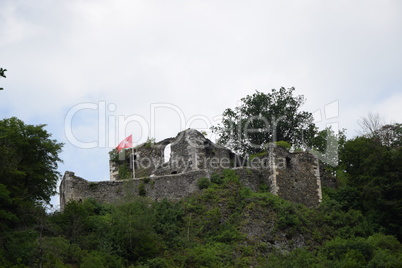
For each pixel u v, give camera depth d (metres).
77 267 51.38
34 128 60.78
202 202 62.28
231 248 57.34
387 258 55.88
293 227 60.62
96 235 55.72
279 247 58.81
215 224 60.16
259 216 60.94
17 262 49.09
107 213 60.81
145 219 56.31
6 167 55.12
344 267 54.06
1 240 50.91
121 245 54.88
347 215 63.53
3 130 58.97
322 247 59.75
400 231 62.75
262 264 56.09
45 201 59.03
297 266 54.66
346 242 58.62
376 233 61.97
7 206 53.84
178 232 58.69
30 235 52.25
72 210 57.03
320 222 62.94
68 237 54.91
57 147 61.03
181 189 64.69
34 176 58.09
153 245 55.22
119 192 64.62
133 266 52.94
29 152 59.38
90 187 64.56
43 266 49.38
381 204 64.00
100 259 52.16
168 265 53.25
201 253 55.84
